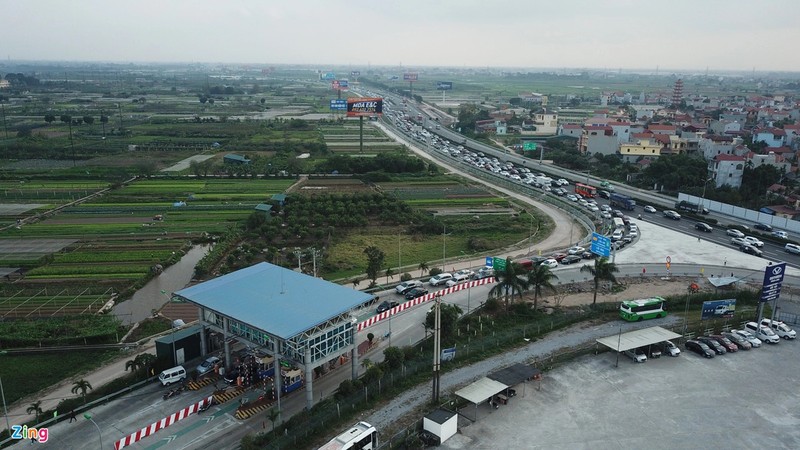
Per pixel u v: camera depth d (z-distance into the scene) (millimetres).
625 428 69312
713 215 172875
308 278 86250
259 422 69438
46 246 137875
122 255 131375
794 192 187250
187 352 83062
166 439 65875
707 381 80438
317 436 67188
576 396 76375
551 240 147750
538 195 192250
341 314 74938
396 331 95188
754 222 164750
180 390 76000
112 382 77000
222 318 78688
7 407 73562
